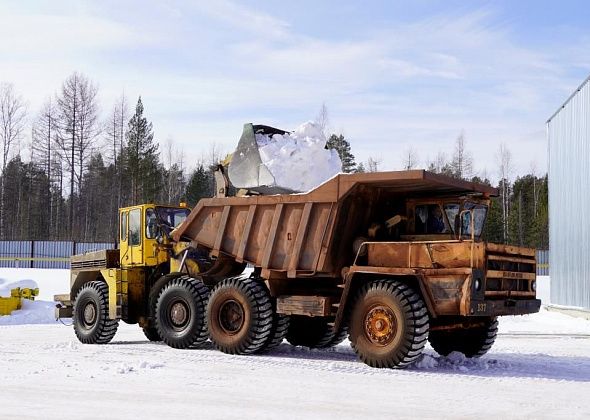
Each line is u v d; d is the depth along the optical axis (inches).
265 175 441.4
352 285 384.8
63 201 2529.5
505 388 308.0
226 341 426.6
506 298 376.5
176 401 272.2
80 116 2274.9
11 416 244.4
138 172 2005.4
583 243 770.8
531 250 402.6
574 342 537.0
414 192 414.6
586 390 305.3
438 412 254.1
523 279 393.4
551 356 434.6
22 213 2549.2
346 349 473.1
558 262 866.1
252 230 432.8
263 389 299.6
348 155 1971.0
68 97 2267.5
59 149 2269.9
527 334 611.8
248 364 379.2
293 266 409.1
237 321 427.2
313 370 356.8
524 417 247.0
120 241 534.0
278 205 420.5
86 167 2313.0
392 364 357.1
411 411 255.4
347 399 277.7
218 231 448.5
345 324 394.0
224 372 349.4
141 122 2033.7
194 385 309.4
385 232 415.2
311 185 450.9
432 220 407.5
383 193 410.9
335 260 404.2
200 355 421.7
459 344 425.4
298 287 432.5
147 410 254.5
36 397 280.7
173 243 496.1
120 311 498.0
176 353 432.8
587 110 761.0
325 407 261.4
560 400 280.4
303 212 408.2
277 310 414.6
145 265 510.3
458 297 346.0
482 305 348.8
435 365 378.3
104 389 299.1
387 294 360.2
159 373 345.1
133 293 515.2
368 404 267.9
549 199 912.9
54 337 568.4
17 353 436.8
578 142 791.1
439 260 357.1
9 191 2605.8
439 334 434.9
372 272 369.4
